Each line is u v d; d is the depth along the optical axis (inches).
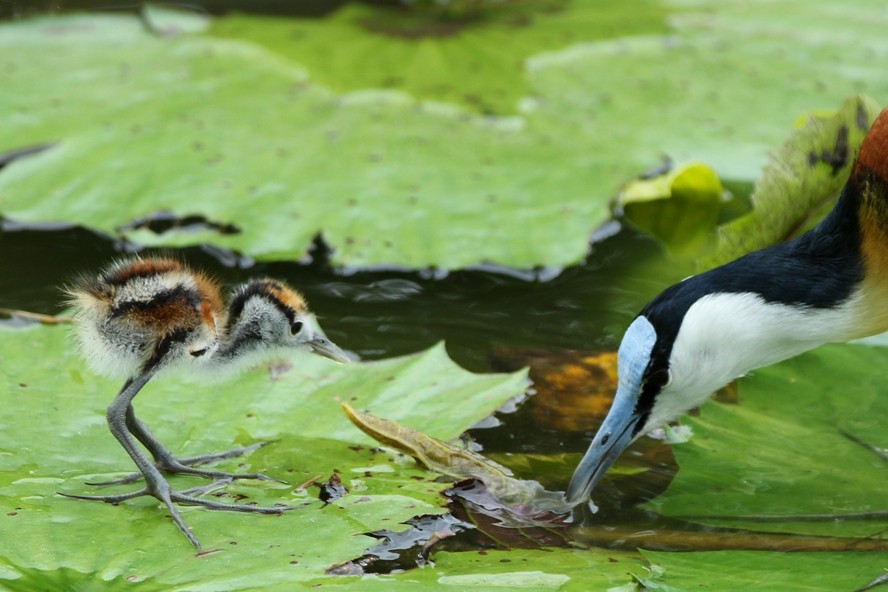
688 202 505.4
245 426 340.8
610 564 285.9
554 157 512.1
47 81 559.8
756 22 670.5
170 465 318.7
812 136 398.9
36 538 280.8
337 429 341.7
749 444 356.5
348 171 493.7
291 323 348.8
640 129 538.6
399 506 301.4
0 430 327.9
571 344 413.4
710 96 570.9
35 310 416.8
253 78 568.7
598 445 326.3
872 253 329.7
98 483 309.1
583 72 592.1
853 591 274.2
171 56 590.9
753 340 330.0
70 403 343.9
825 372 397.1
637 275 465.4
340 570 272.5
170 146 505.4
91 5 671.1
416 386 360.5
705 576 281.3
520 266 437.4
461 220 464.4
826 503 324.5
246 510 298.7
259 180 482.9
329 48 607.2
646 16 673.0
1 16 649.6
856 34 652.7
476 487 325.7
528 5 689.6
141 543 281.7
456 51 608.4
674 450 354.3
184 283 317.4
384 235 451.5
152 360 310.8
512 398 379.9
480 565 283.4
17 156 510.9
